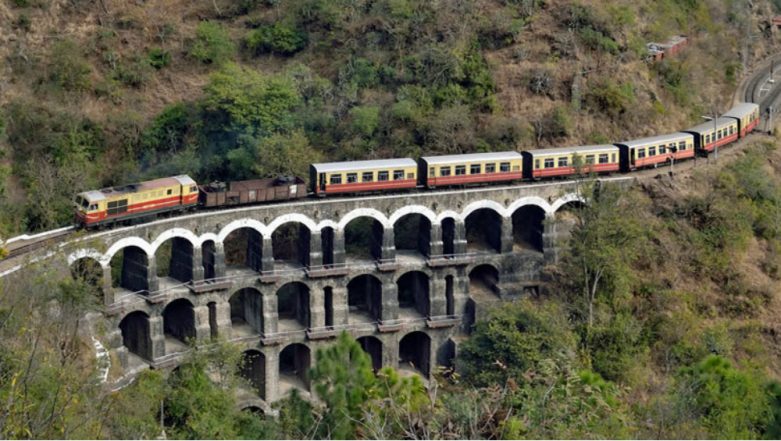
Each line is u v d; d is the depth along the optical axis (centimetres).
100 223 9312
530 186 11106
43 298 7281
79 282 7981
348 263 10644
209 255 10075
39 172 11300
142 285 9612
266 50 13900
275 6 14338
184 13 14162
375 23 13788
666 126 13300
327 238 10681
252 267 10469
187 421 8162
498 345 9631
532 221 11544
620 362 9812
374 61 13312
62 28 13250
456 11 13738
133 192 9494
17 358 5644
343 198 10544
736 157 12662
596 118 12875
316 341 10344
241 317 10825
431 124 12156
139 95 12900
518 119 12400
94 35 13262
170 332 10362
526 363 9362
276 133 12050
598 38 13438
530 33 13500
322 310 10406
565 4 13825
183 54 13538
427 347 10919
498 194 11006
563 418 5319
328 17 14000
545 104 12794
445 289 10906
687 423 6181
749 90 15150
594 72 13188
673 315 10638
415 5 13862
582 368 9075
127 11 13738
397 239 11594
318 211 10331
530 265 11150
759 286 11094
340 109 12556
